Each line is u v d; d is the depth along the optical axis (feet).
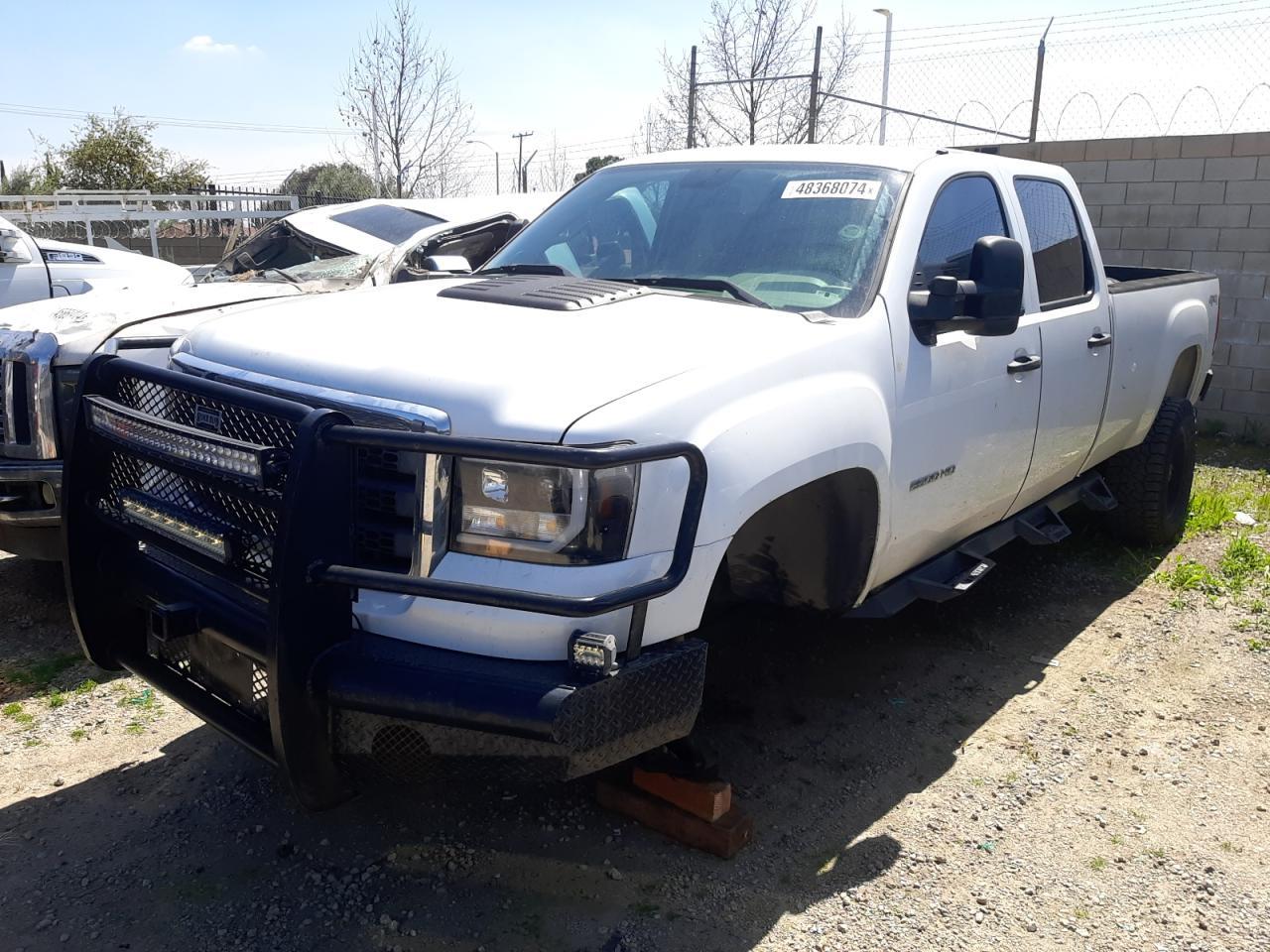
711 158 14.20
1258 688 14.69
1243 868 10.80
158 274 31.81
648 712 8.66
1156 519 19.62
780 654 14.98
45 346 14.99
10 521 15.30
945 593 12.75
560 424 8.35
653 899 9.99
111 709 13.55
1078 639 16.35
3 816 11.14
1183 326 19.40
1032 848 11.04
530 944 9.36
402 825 11.09
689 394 9.00
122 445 9.67
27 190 98.12
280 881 10.18
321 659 8.46
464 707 8.08
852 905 10.02
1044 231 15.47
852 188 12.72
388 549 8.62
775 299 11.78
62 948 9.21
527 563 8.39
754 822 11.27
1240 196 31.09
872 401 10.82
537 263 13.64
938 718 13.71
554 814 11.29
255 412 8.93
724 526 9.05
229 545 8.93
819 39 56.29
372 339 9.70
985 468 13.50
